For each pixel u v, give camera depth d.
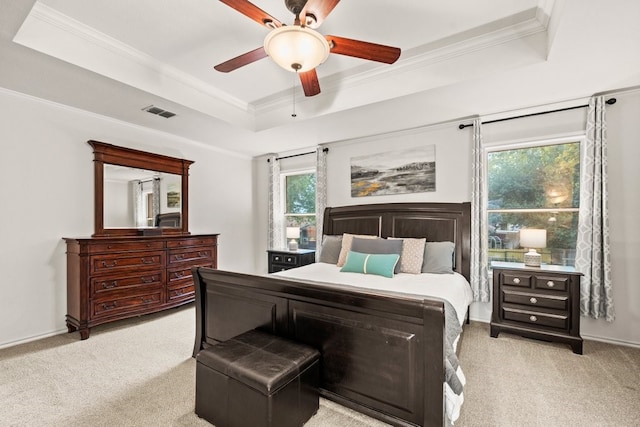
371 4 2.06
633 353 2.58
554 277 2.73
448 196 3.68
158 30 2.32
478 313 3.44
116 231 3.50
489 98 2.93
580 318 2.90
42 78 2.51
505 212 3.42
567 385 2.09
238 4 1.57
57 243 3.06
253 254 5.50
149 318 3.52
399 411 1.58
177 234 4.08
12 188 2.79
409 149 3.93
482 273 3.33
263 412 1.46
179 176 4.21
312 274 2.98
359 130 3.94
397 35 2.42
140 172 3.76
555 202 3.18
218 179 4.86
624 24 1.80
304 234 5.06
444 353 1.44
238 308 2.25
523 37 2.31
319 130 3.93
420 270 3.14
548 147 3.21
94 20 2.20
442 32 2.39
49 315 2.99
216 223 4.82
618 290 2.78
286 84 3.24
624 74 2.45
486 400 1.91
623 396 1.95
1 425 1.68
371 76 3.00
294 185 5.20
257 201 5.57
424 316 1.47
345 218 4.26
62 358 2.48
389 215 3.89
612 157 2.82
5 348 2.68
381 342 1.64
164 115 3.35
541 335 2.76
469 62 2.53
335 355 1.80
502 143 3.35
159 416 1.76
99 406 1.85
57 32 2.18
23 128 2.85
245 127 3.82
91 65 2.37
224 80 3.15
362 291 1.70
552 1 1.96
